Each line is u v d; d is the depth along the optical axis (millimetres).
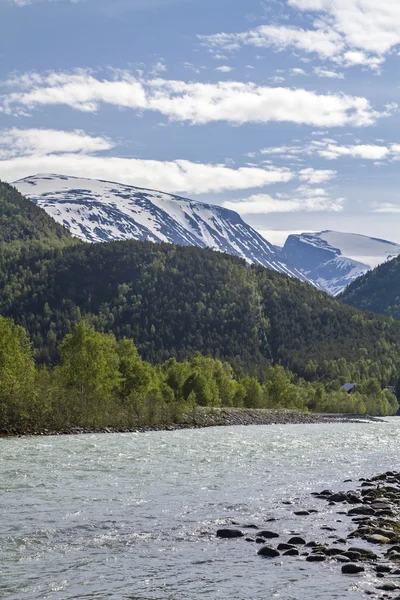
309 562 20859
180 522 26734
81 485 36344
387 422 171125
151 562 20797
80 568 20047
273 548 22172
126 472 42688
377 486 36875
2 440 69125
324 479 41000
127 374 129125
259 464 49656
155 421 111750
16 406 83438
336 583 18656
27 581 18672
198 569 20047
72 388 107000
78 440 72125
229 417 137000
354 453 61531
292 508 30297
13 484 36281
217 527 25875
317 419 163750
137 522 26641
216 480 39562
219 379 178125
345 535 24734
